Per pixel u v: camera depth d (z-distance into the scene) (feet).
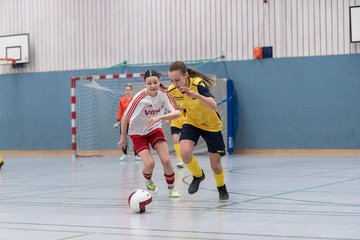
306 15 63.41
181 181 33.35
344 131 61.98
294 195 25.08
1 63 78.74
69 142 75.36
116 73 72.79
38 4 77.15
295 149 63.93
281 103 64.44
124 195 26.86
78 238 15.99
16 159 64.13
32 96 77.51
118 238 15.92
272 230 16.67
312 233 16.06
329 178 33.04
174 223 18.35
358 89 61.31
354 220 18.24
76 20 75.05
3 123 79.30
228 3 66.80
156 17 70.54
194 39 68.44
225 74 66.80
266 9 65.05
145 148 25.45
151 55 70.90
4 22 79.36
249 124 65.82
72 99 68.44
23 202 24.77
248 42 65.92
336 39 62.13
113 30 73.00
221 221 18.51
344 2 61.77
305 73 63.41
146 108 24.84
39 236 16.46
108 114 70.49
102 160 59.93
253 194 25.85
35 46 77.30
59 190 29.76
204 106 23.35
